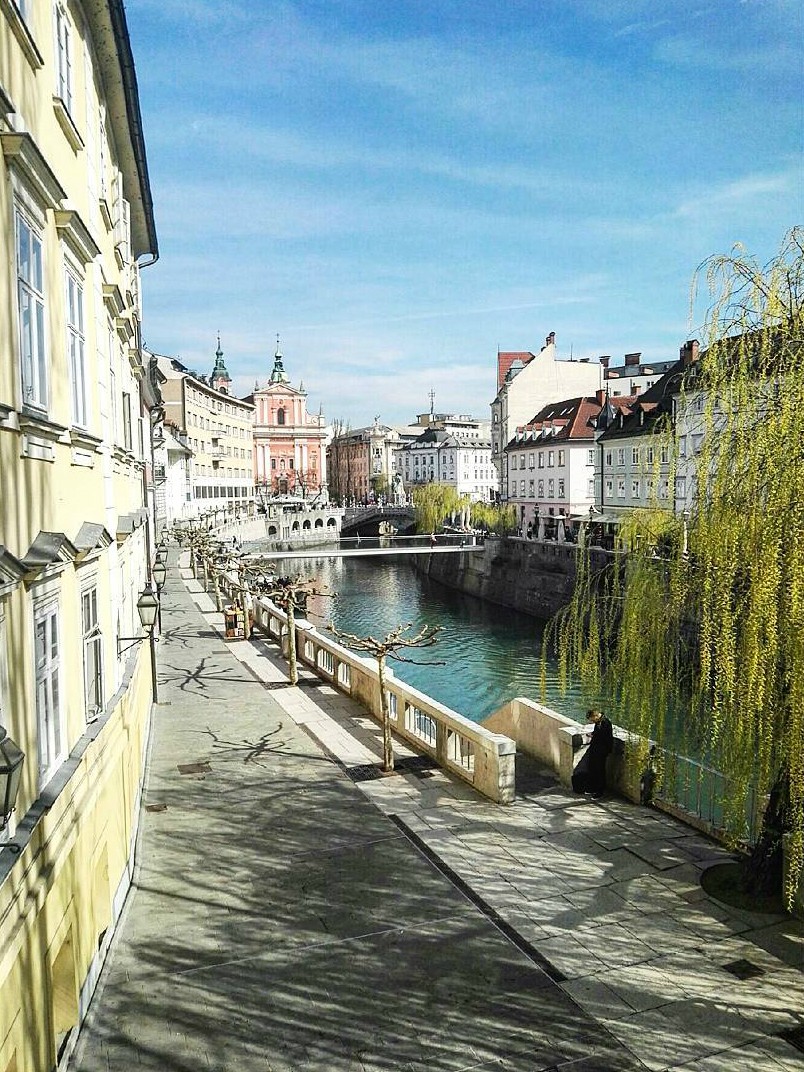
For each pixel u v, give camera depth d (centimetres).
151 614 1165
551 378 7800
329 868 930
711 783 991
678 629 992
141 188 1530
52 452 646
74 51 864
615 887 886
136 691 1181
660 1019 664
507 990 702
